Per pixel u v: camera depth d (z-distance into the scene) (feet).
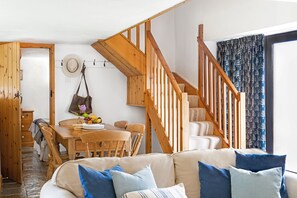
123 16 12.84
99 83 21.70
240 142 15.76
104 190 7.81
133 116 22.47
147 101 19.48
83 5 11.13
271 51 16.60
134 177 8.09
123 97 22.25
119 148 14.19
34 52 26.17
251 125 16.96
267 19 15.30
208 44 19.51
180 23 22.22
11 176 18.11
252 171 9.55
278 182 9.14
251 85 16.92
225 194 9.09
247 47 17.13
